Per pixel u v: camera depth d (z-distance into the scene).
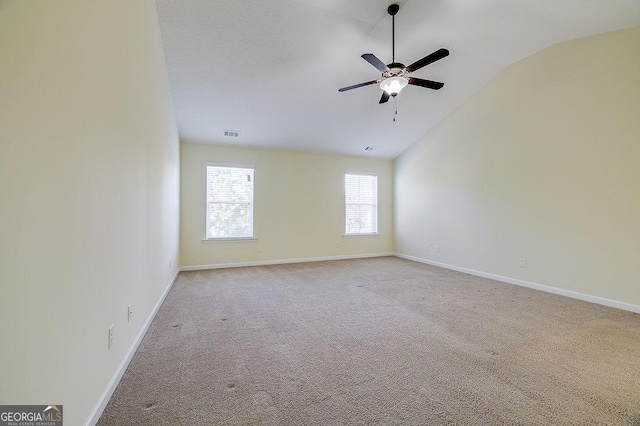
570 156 3.52
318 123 5.09
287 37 3.22
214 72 3.65
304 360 2.04
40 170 0.97
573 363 2.00
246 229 5.70
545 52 3.73
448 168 5.34
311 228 6.24
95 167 1.39
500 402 1.58
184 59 3.40
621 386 1.73
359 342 2.33
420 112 5.12
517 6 2.82
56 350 1.06
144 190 2.36
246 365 1.97
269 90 4.10
